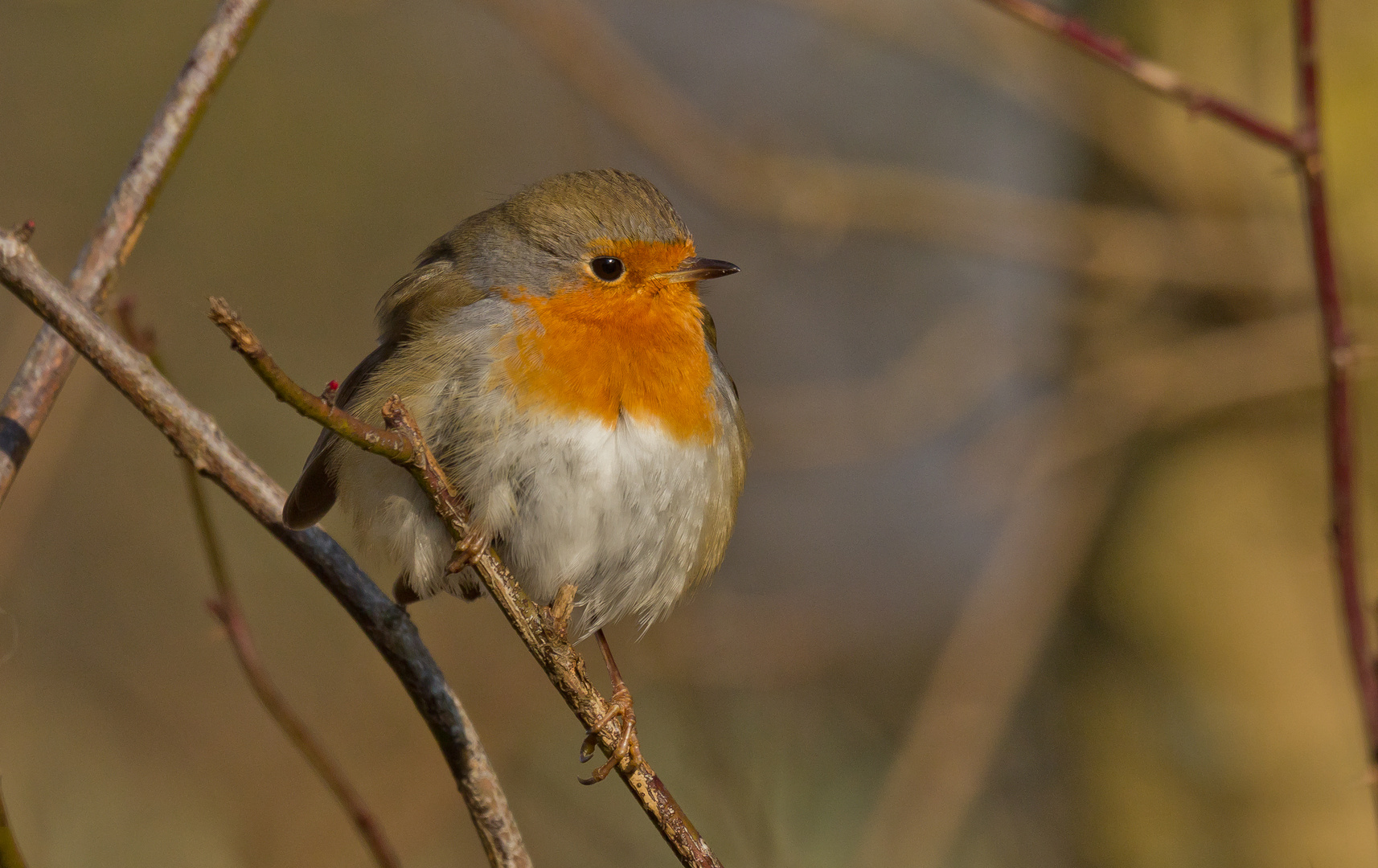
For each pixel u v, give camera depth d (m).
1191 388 11.17
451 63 16.72
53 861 10.91
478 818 6.13
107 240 5.99
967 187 12.47
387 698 12.80
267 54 15.96
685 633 11.98
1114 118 12.07
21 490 10.60
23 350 11.35
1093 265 11.73
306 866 11.31
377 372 6.69
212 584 13.36
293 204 15.70
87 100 14.82
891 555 14.82
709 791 11.14
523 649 12.42
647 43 16.77
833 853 11.23
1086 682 12.18
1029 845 12.44
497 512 6.47
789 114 16.33
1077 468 12.18
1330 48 10.88
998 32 12.64
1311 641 11.07
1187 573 11.46
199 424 5.84
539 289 6.71
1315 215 7.18
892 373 14.05
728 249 15.70
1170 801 11.48
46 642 12.74
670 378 6.83
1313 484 11.07
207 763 12.08
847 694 12.91
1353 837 10.85
